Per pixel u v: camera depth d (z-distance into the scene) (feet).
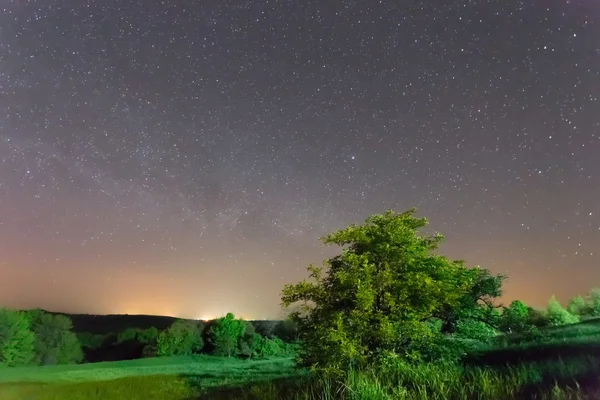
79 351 152.56
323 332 34.27
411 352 36.04
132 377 87.71
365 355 34.45
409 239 37.52
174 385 68.08
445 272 37.96
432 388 25.89
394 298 35.63
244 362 139.23
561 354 40.29
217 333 165.17
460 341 41.88
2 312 133.28
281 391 37.37
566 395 21.04
